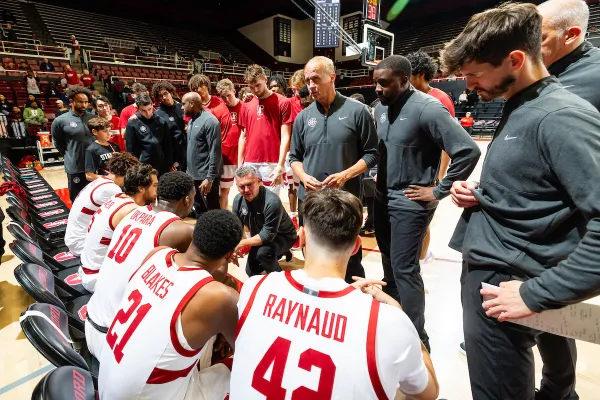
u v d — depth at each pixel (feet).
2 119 28.91
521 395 3.41
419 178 6.17
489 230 3.39
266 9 64.59
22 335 7.30
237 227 3.84
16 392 5.76
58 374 3.44
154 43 60.44
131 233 5.16
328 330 2.56
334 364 2.48
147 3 63.82
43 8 53.57
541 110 2.91
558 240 2.96
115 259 5.02
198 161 12.55
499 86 3.15
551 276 2.69
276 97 11.23
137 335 3.41
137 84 16.46
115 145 14.51
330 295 2.67
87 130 13.57
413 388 2.83
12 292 9.06
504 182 3.19
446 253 10.96
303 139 7.47
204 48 66.95
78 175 13.52
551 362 4.36
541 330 3.03
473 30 3.04
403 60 5.94
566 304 2.68
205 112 12.34
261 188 8.25
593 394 5.29
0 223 8.91
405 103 6.14
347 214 2.89
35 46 43.04
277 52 66.64
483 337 3.47
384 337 2.48
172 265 3.76
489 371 3.49
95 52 48.34
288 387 2.55
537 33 2.95
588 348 6.33
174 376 3.49
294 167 7.48
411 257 6.28
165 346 3.36
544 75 3.11
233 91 14.05
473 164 5.54
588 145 2.61
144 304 3.54
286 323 2.67
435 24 64.54
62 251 9.09
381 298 3.45
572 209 2.82
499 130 3.34
